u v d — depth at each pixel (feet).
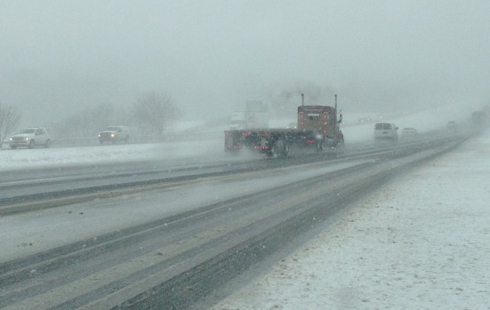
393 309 22.29
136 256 31.81
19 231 39.11
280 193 62.80
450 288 25.14
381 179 78.48
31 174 90.99
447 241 35.37
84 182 75.31
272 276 27.43
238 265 29.78
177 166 105.91
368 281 26.32
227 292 24.82
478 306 22.65
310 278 26.94
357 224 42.27
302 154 139.44
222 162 115.03
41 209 49.67
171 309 22.56
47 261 30.40
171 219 44.75
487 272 27.84
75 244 34.91
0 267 28.99
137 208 50.75
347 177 81.97
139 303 23.25
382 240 35.99
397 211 48.32
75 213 47.55
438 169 92.79
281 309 22.30
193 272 28.32
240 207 51.78
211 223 43.01
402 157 127.54
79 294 24.39
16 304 22.89
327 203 54.54
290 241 36.19
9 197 58.08
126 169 100.32
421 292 24.56
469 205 51.26
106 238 36.88
